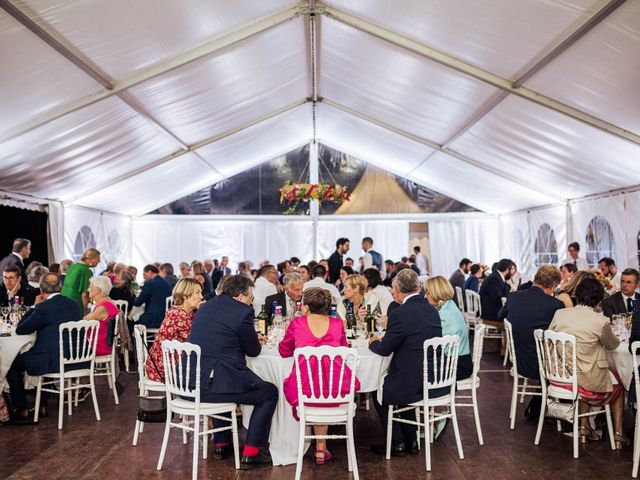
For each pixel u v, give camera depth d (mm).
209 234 13797
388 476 3869
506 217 13414
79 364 5180
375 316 5430
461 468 3996
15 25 4348
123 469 4004
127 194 11406
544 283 4797
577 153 7566
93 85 5887
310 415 3779
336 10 6453
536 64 5551
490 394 6094
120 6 4656
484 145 9031
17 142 6359
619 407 4402
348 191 13852
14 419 5172
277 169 13906
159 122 8062
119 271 8344
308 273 8219
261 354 4227
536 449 4375
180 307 4625
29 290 6684
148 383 4539
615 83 5297
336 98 10180
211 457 4281
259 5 5918
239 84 7961
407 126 9836
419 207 13812
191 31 5742
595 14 4340
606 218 8891
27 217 8805
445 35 5820
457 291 9938
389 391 4117
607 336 4172
